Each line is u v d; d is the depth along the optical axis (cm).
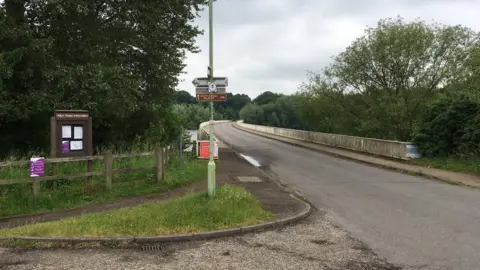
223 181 1455
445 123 1962
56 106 1587
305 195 1236
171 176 1389
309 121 4309
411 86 3048
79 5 1659
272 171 1836
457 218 919
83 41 1862
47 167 1180
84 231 725
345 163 2172
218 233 749
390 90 3098
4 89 1569
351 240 739
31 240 686
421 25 3014
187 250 665
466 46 2912
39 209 976
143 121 2356
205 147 2175
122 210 907
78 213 952
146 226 757
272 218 880
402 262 618
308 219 913
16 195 998
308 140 3784
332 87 3588
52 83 1684
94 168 1310
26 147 1794
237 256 637
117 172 1189
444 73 2917
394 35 2973
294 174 1738
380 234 782
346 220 905
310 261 618
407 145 2095
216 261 611
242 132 6288
